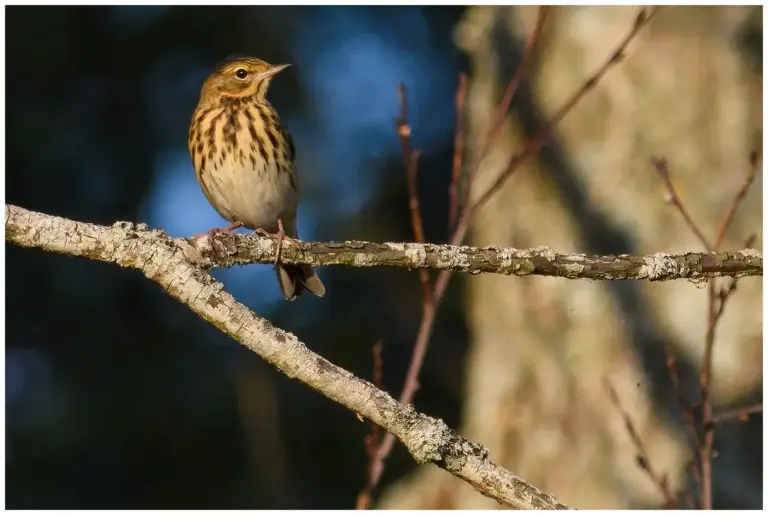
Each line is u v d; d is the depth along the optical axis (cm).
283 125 1097
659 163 936
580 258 721
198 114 1086
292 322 1620
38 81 1614
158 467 1568
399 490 1305
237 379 1591
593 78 876
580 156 1222
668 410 1160
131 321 1644
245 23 1686
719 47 1193
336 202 1689
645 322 1180
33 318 1619
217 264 700
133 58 1670
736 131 1181
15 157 1594
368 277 1653
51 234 658
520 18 1277
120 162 1666
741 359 1157
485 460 623
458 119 901
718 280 1156
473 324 1312
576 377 1198
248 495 1543
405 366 1617
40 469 1546
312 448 1579
